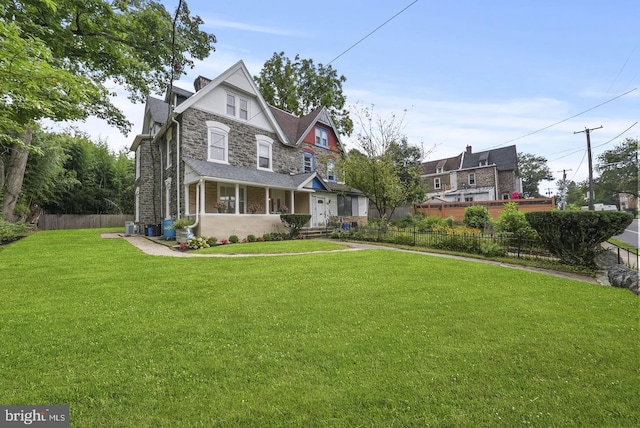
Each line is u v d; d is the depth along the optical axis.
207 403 2.16
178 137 14.23
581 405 2.15
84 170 28.05
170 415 2.04
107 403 2.16
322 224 19.19
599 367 2.68
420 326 3.59
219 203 14.02
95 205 28.53
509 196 34.81
